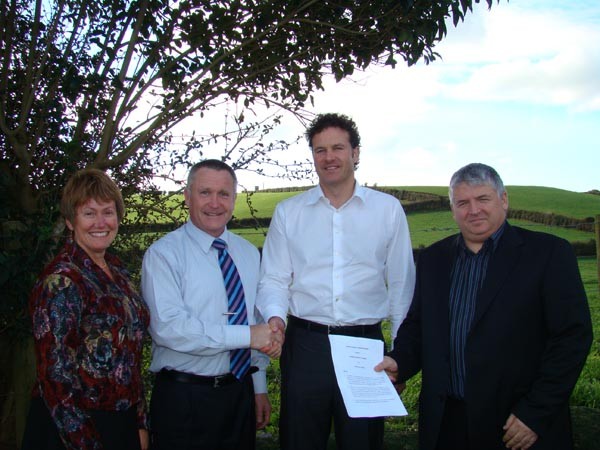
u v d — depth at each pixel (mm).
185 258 2812
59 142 3424
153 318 2697
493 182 2545
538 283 2432
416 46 3342
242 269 3018
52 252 3268
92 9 3492
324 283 3012
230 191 2887
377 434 2979
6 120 3664
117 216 2467
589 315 2385
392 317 3119
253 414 2934
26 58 3645
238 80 3812
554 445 2383
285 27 3783
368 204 3074
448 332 2594
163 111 3684
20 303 3199
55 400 2111
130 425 2354
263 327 2756
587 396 5258
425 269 2783
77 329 2189
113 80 3408
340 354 2785
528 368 2426
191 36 3713
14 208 3547
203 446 2709
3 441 3684
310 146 3102
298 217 3123
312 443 2957
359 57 3809
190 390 2707
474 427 2438
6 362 3752
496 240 2564
